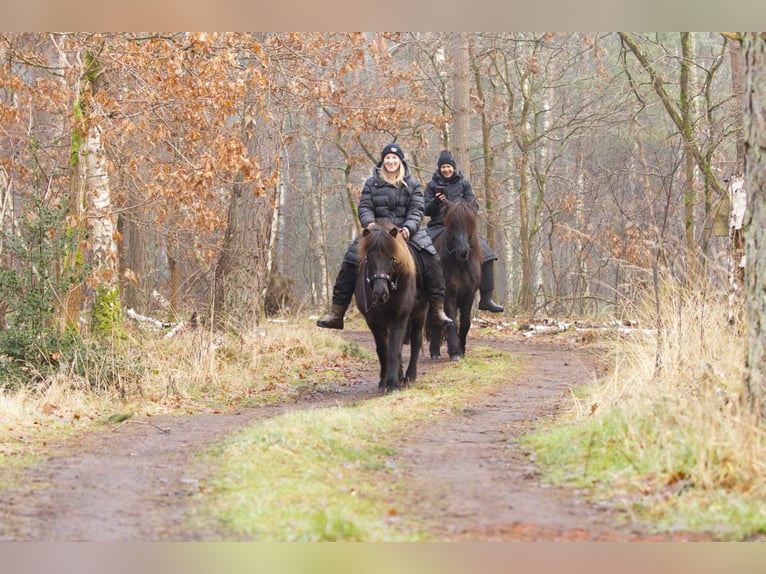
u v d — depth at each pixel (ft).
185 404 44.11
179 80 52.03
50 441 34.14
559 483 25.96
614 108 98.73
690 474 24.06
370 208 45.16
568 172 130.41
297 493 23.93
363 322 90.63
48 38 56.95
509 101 113.09
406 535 20.86
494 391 44.91
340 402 42.42
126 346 52.90
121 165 59.62
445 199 56.08
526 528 21.59
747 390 26.45
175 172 52.54
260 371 52.60
